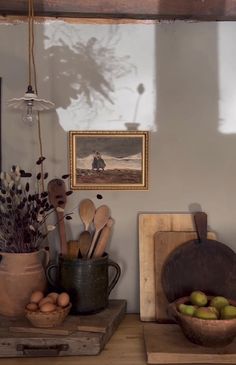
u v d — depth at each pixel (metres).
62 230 1.55
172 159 1.59
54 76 1.59
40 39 1.58
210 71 1.58
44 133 1.59
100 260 1.44
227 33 1.58
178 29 1.58
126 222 1.60
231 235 1.59
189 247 1.52
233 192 1.60
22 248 1.42
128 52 1.58
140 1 1.54
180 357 1.21
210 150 1.59
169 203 1.60
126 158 1.59
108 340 1.35
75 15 1.56
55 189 1.58
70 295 1.41
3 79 1.58
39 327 1.28
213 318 1.23
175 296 1.50
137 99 1.59
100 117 1.59
